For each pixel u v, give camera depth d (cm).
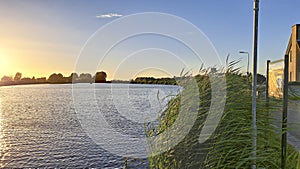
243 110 226
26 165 1623
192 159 216
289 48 2209
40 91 4397
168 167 234
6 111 3284
